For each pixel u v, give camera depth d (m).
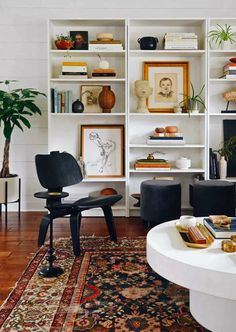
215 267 1.75
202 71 4.63
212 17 4.61
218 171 4.68
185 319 2.11
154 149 4.81
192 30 4.73
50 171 3.48
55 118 4.77
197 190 3.98
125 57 4.47
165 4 4.72
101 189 4.82
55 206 2.97
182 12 4.72
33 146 4.82
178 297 2.38
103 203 3.27
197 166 4.82
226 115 4.66
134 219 4.48
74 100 4.74
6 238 3.67
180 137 4.57
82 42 4.57
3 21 4.73
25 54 4.75
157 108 4.75
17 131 4.81
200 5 4.71
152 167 4.55
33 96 4.42
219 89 4.75
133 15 4.73
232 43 4.71
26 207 4.85
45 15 4.72
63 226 4.12
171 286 2.55
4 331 1.99
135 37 4.73
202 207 3.95
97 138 4.77
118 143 4.77
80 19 4.44
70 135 4.80
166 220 3.97
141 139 4.81
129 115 4.52
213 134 4.80
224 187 3.91
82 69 4.51
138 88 4.55
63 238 3.65
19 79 4.77
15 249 3.33
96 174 4.76
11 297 2.38
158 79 4.74
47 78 4.69
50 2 4.72
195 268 1.76
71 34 4.58
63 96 4.57
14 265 2.94
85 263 2.97
